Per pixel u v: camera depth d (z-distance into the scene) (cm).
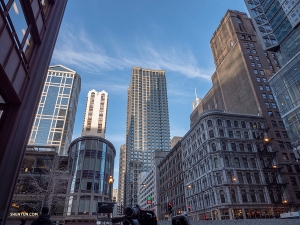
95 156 4984
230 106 8306
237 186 4959
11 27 1005
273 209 4878
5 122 1112
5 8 928
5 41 949
